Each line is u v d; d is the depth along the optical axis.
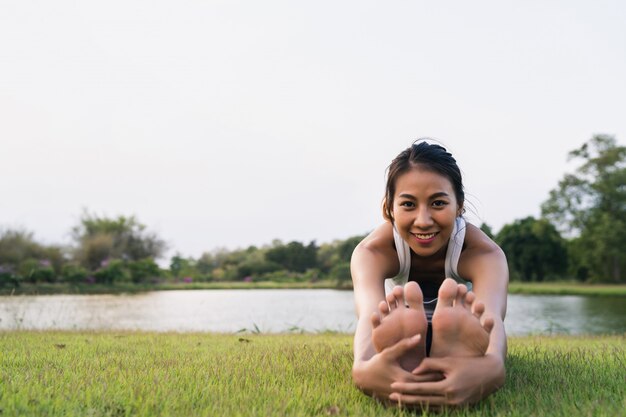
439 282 3.03
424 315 2.17
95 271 27.09
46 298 17.22
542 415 2.05
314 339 5.67
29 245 26.97
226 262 37.25
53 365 3.12
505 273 2.79
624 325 11.66
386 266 2.94
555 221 46.47
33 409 2.10
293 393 2.39
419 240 2.59
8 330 6.98
